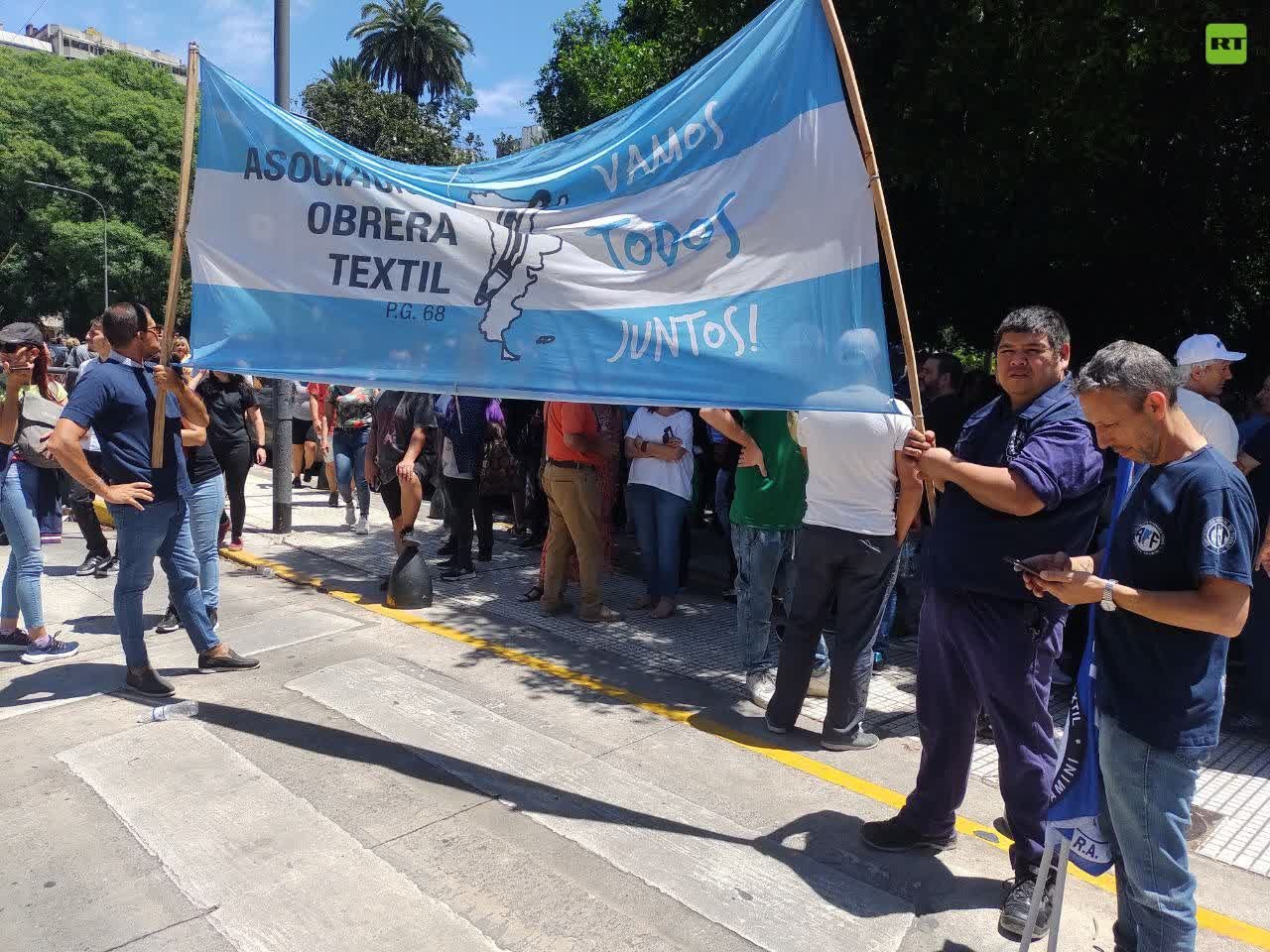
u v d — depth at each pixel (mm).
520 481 8359
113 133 40281
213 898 2922
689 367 3451
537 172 3639
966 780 3281
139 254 40000
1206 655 2271
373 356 3635
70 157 40219
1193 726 2270
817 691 4914
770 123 3365
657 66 14625
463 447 7070
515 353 3562
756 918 2914
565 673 5137
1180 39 5566
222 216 3684
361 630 5785
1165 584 2273
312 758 3941
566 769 3941
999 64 6258
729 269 3422
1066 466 2754
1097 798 2455
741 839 3406
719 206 3416
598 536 6098
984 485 2799
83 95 40812
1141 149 7227
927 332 10211
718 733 4395
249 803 3529
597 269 3510
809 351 3371
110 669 4938
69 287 40844
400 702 4582
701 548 8492
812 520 4094
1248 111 6562
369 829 3371
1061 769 2506
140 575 4457
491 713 4512
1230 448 4180
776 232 3377
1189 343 4430
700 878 3137
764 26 3371
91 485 4062
